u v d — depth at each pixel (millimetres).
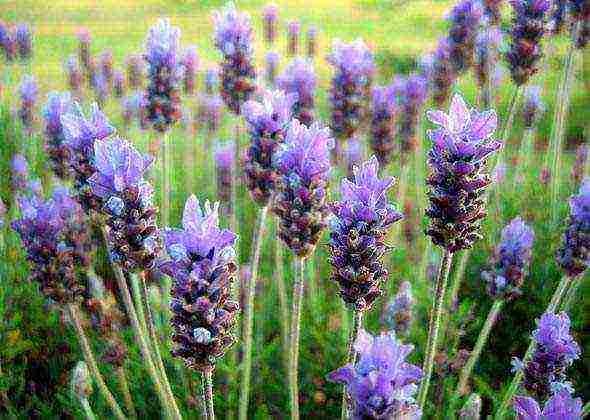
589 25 398
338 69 340
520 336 388
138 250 202
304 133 213
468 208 203
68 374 351
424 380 231
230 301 187
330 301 414
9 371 327
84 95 584
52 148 308
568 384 218
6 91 595
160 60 326
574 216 253
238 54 323
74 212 298
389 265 406
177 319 184
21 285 378
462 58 420
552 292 387
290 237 221
